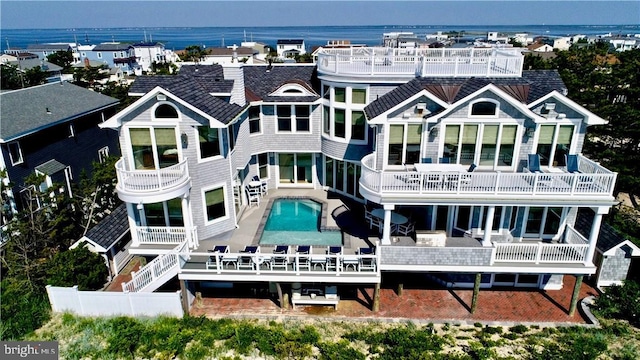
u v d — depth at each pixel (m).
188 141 20.28
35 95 30.92
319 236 22.30
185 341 18.41
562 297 21.34
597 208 18.02
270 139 27.20
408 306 20.59
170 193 19.34
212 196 22.09
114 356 17.84
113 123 19.47
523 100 19.64
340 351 17.52
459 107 19.12
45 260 22.88
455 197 18.38
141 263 21.78
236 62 25.25
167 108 19.78
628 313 19.84
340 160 25.92
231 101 23.16
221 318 19.95
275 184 28.95
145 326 19.23
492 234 20.72
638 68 37.88
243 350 18.11
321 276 19.11
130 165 20.55
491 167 20.25
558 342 18.23
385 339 18.38
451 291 21.75
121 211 25.03
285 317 19.97
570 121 19.23
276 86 26.91
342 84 23.38
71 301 19.94
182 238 20.89
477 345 17.97
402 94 20.30
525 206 19.11
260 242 21.77
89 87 62.91
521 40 147.25
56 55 91.38
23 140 25.41
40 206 23.78
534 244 18.66
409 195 18.53
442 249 18.78
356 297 21.30
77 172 30.70
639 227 28.56
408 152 20.47
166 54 146.12
